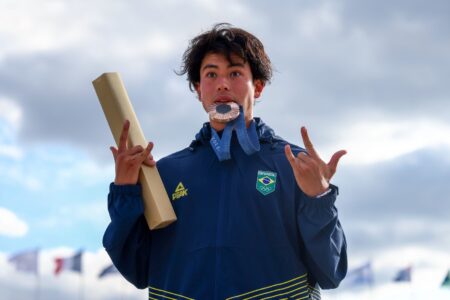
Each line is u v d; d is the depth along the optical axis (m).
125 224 6.45
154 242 6.70
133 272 6.78
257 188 6.55
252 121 6.82
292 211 6.51
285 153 6.36
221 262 6.38
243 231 6.45
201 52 6.92
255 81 7.01
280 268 6.43
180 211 6.64
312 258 6.43
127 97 6.78
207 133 6.89
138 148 6.43
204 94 6.81
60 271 54.16
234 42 6.81
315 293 6.61
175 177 6.78
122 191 6.46
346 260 6.50
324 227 6.29
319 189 6.19
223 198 6.57
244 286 6.34
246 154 6.67
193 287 6.41
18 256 54.00
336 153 6.23
